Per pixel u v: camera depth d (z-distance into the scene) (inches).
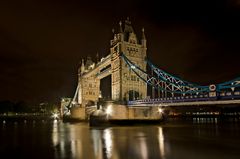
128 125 2306.8
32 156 856.9
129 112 2389.3
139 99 2449.6
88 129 2107.5
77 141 1250.0
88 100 3750.0
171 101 1962.4
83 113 3595.0
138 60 2674.7
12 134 1710.1
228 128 1935.3
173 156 817.5
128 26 2812.5
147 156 823.7
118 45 2650.1
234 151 896.3
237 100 1507.1
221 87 1611.7
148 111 2449.6
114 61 2738.7
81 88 3976.4
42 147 1061.8
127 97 2539.4
